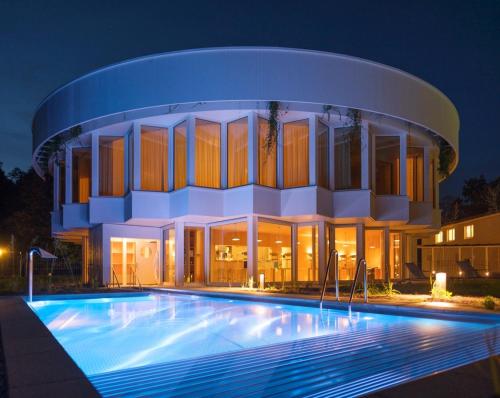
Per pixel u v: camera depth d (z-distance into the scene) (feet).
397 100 62.28
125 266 69.05
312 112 58.54
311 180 59.31
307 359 18.25
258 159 59.21
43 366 14.75
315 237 65.16
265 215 59.21
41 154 81.82
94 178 67.15
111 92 61.16
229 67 56.54
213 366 17.31
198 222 65.31
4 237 118.83
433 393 12.19
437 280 40.09
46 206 119.44
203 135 61.26
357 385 14.66
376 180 73.05
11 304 34.47
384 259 72.84
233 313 35.70
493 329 25.36
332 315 33.65
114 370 17.57
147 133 64.44
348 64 58.85
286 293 48.62
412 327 26.40
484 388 12.59
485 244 119.65
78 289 55.67
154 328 28.68
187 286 62.39
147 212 62.13
